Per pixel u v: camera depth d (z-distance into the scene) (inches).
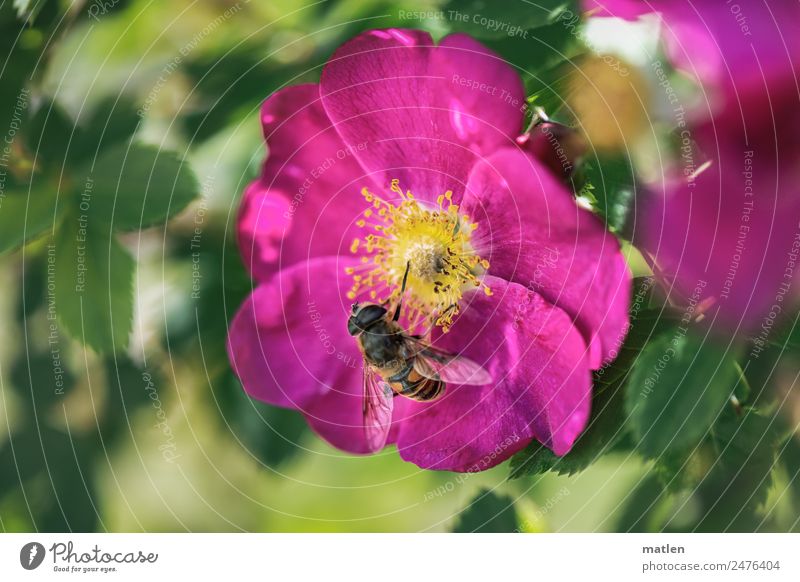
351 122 12.9
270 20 13.4
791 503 12.9
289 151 13.0
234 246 13.4
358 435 13.1
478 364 12.8
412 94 12.8
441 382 13.0
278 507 13.8
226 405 13.4
